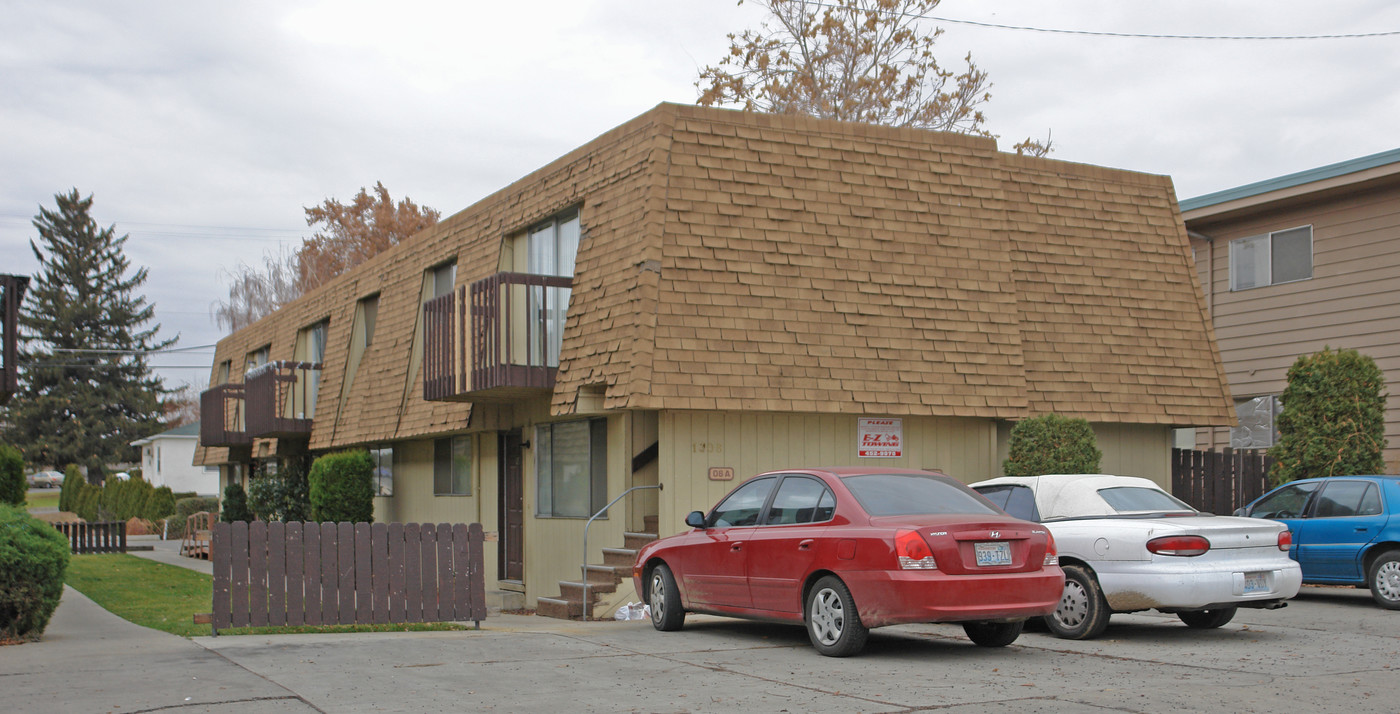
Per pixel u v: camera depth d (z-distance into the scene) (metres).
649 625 12.69
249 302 59.59
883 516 9.60
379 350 22.94
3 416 67.00
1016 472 15.71
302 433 26.12
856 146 16.17
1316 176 21.27
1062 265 17.59
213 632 11.30
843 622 9.52
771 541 10.30
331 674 8.73
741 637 11.10
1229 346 23.64
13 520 10.83
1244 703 7.56
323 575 11.80
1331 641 10.72
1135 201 18.59
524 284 16.22
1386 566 13.41
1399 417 20.25
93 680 8.41
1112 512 11.19
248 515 29.98
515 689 8.11
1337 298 21.53
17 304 14.93
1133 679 8.54
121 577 20.44
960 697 7.78
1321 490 14.31
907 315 15.80
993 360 16.20
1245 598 10.45
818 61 31.28
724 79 31.72
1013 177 17.67
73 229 72.38
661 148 14.94
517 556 18.78
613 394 14.34
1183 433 24.78
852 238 15.75
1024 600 9.40
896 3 31.09
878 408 15.24
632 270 14.70
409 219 56.59
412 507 22.91
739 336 14.69
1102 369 17.38
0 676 8.59
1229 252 23.72
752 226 15.16
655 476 15.32
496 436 19.36
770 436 15.12
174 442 60.59
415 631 11.97
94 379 70.06
